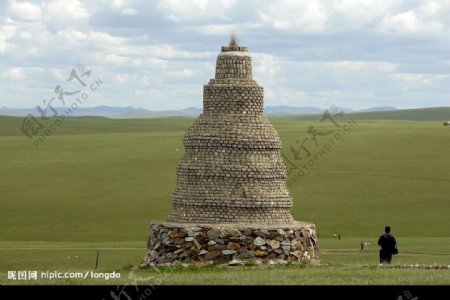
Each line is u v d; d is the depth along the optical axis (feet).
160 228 178.70
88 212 471.21
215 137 177.99
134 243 322.96
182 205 180.24
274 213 179.42
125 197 519.60
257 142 178.50
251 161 177.99
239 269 167.43
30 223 437.58
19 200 507.71
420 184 555.28
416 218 463.83
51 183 568.00
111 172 606.14
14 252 253.85
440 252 265.95
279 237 175.94
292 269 164.25
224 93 179.93
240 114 179.83
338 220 451.53
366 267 169.78
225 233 174.19
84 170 613.93
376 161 614.75
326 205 493.36
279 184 180.65
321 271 158.51
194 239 174.81
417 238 361.10
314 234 183.21
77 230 415.64
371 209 485.15
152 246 180.55
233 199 176.96
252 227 175.22
